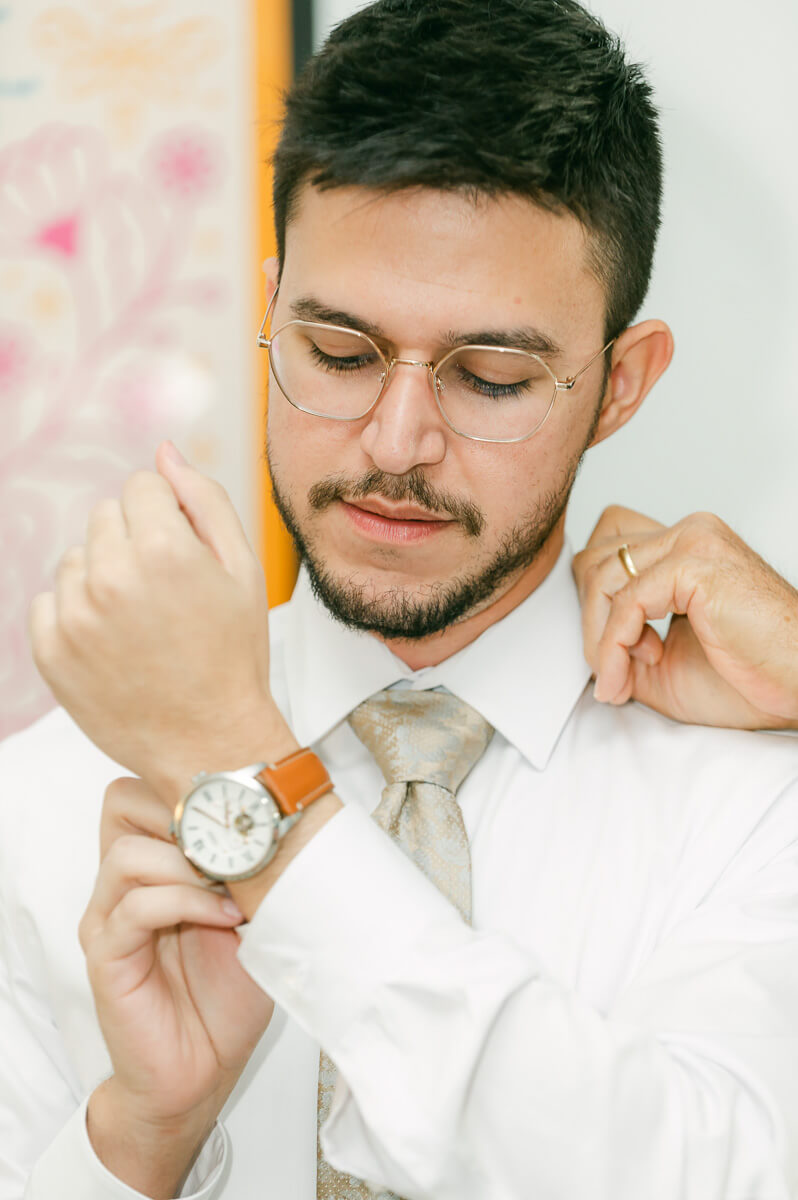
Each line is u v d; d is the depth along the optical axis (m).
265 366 1.59
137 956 0.78
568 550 1.11
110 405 1.62
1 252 1.64
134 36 1.59
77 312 1.62
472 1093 0.68
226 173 1.58
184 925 0.82
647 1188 0.68
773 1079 0.75
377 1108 0.67
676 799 0.99
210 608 0.69
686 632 1.04
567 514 1.60
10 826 1.07
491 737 1.04
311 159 0.85
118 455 1.62
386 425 0.86
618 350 1.01
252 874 0.71
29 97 1.62
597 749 1.04
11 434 1.64
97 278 1.62
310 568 0.96
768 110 1.52
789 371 1.55
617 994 0.92
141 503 0.70
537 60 0.86
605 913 0.95
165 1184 0.84
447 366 0.88
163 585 0.68
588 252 0.90
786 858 0.93
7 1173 0.96
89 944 0.79
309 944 0.70
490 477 0.89
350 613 0.94
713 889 0.94
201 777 0.71
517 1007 0.69
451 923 0.71
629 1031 0.71
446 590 0.93
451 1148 0.67
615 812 1.00
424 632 0.95
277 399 0.94
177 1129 0.82
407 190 0.83
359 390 0.89
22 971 1.03
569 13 0.95
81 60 1.61
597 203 0.89
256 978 0.72
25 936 1.03
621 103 0.92
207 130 1.58
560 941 0.95
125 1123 0.81
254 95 1.56
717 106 1.53
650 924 0.94
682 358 1.56
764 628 0.93
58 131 1.62
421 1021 0.68
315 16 1.55
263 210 1.58
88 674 0.70
